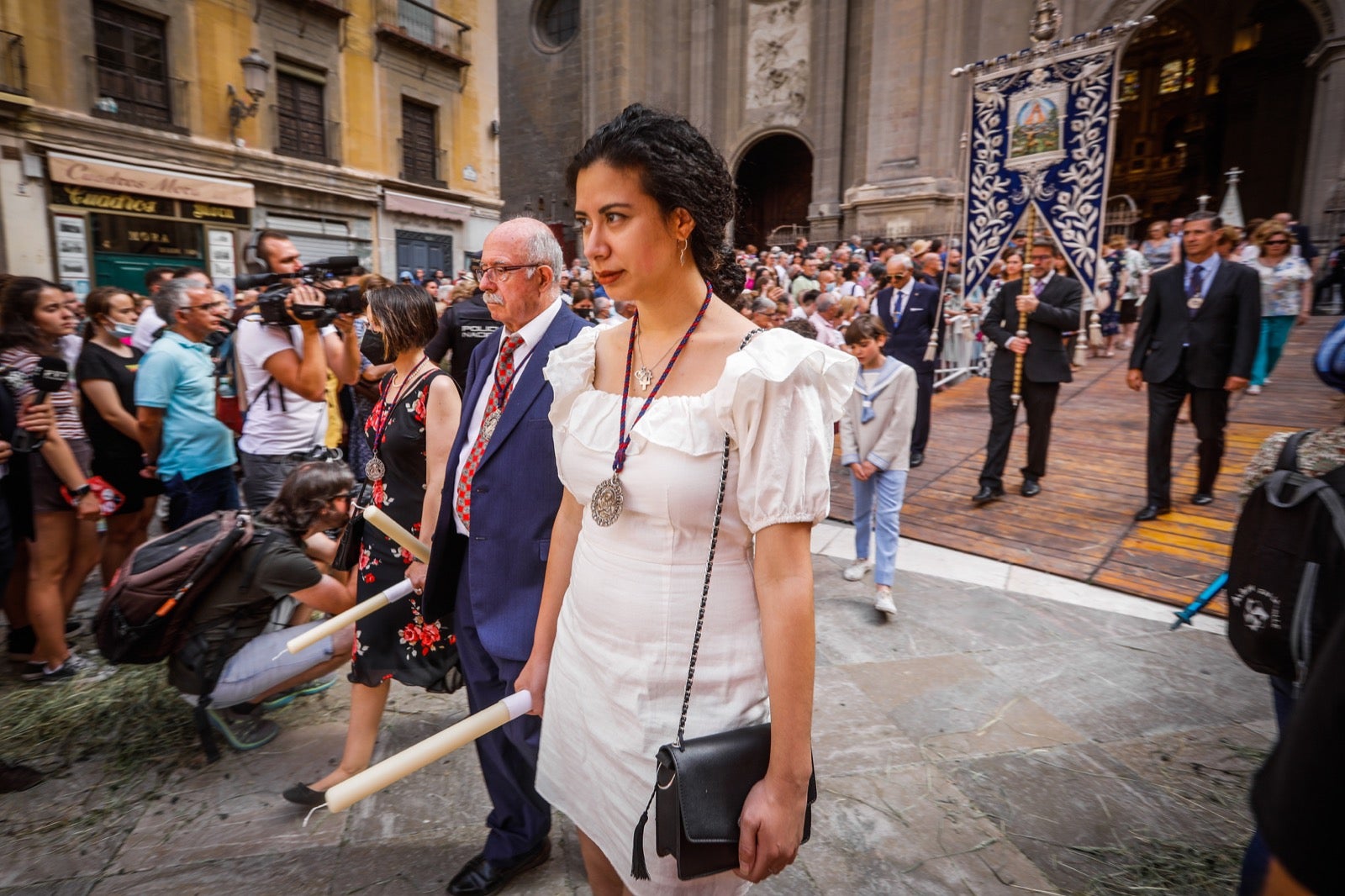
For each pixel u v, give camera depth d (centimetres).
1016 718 298
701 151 114
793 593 105
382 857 223
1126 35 543
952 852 227
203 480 373
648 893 120
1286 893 65
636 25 2416
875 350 387
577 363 134
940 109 1956
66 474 306
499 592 189
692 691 115
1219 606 397
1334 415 690
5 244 1097
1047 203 580
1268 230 750
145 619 250
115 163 1204
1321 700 64
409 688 322
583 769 130
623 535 118
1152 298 505
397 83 1695
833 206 2256
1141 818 241
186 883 212
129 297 389
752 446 106
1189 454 648
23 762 265
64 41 1139
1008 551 482
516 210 2856
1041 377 560
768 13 2345
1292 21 2484
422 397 231
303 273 350
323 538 324
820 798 251
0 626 385
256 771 264
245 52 1383
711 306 121
